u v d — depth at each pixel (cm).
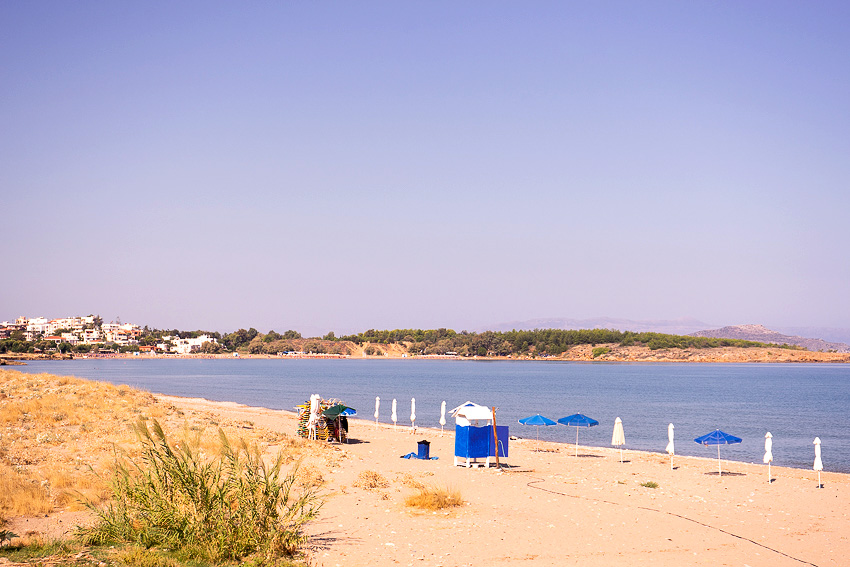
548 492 2303
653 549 1593
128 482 1464
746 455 4153
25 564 1188
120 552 1277
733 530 1816
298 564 1311
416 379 15750
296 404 7938
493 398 9481
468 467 2844
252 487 1423
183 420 3812
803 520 1970
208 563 1277
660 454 3844
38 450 2547
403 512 1898
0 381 4741
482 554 1500
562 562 1460
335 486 2247
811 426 5903
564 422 3400
